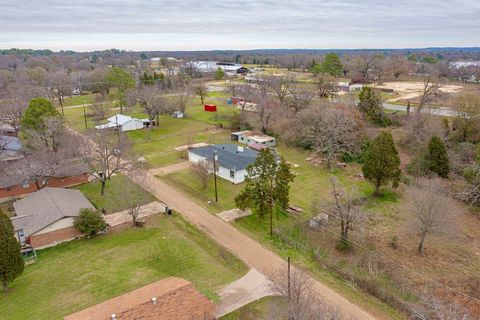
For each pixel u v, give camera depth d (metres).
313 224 31.69
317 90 79.06
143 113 76.44
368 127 54.25
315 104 58.22
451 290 24.23
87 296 22.66
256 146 51.62
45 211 30.41
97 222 29.89
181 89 83.00
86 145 42.56
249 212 34.19
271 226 30.61
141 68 153.75
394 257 27.98
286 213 34.12
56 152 41.47
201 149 47.66
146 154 50.59
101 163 38.44
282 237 30.17
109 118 67.62
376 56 153.50
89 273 25.09
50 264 26.30
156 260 26.69
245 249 28.39
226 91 91.75
